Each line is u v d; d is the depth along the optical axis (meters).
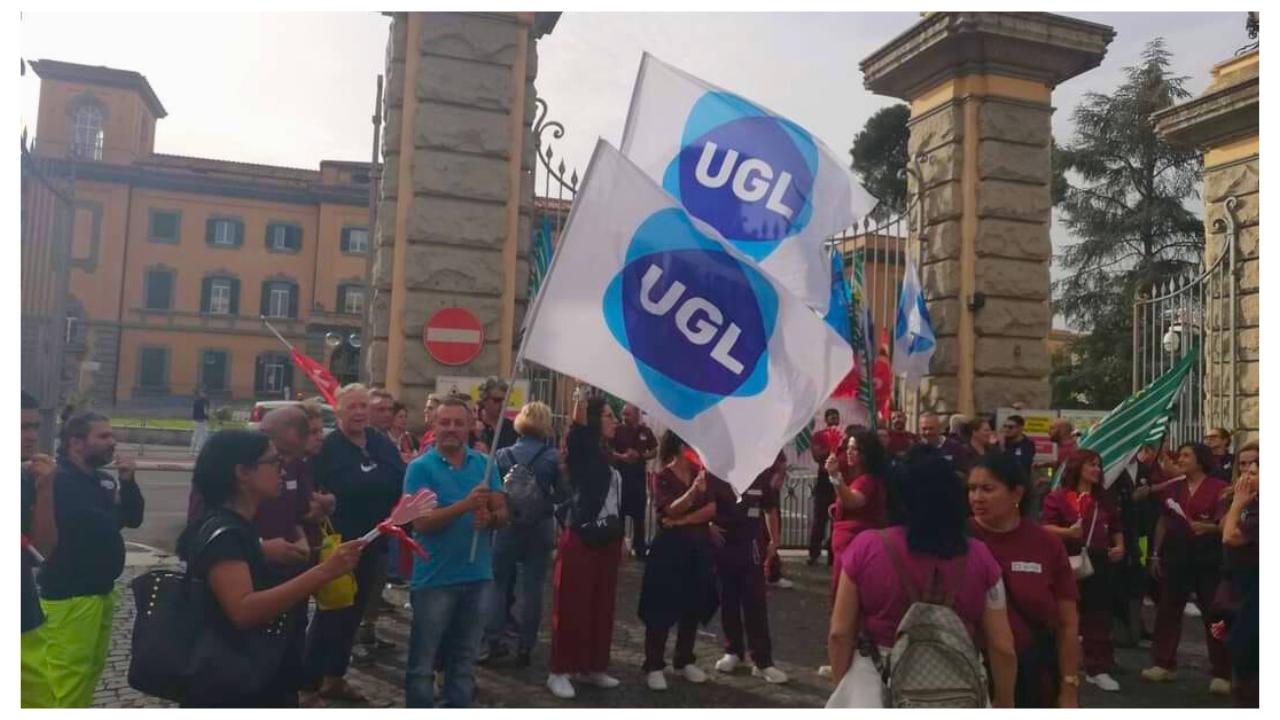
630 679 6.62
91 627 4.58
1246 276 11.52
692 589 6.46
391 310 10.08
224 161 54.19
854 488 6.33
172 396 51.81
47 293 10.34
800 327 4.74
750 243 6.43
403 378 9.95
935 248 12.30
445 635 5.16
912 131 13.01
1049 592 3.96
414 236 10.04
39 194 10.22
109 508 4.80
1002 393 11.91
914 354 11.47
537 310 4.68
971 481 4.07
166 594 3.37
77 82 49.84
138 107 51.62
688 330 4.75
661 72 6.27
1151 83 32.12
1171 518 7.16
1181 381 8.34
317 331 53.44
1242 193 11.76
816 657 7.30
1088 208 32.69
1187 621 9.46
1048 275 12.26
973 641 3.44
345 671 5.95
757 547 6.78
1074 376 31.39
